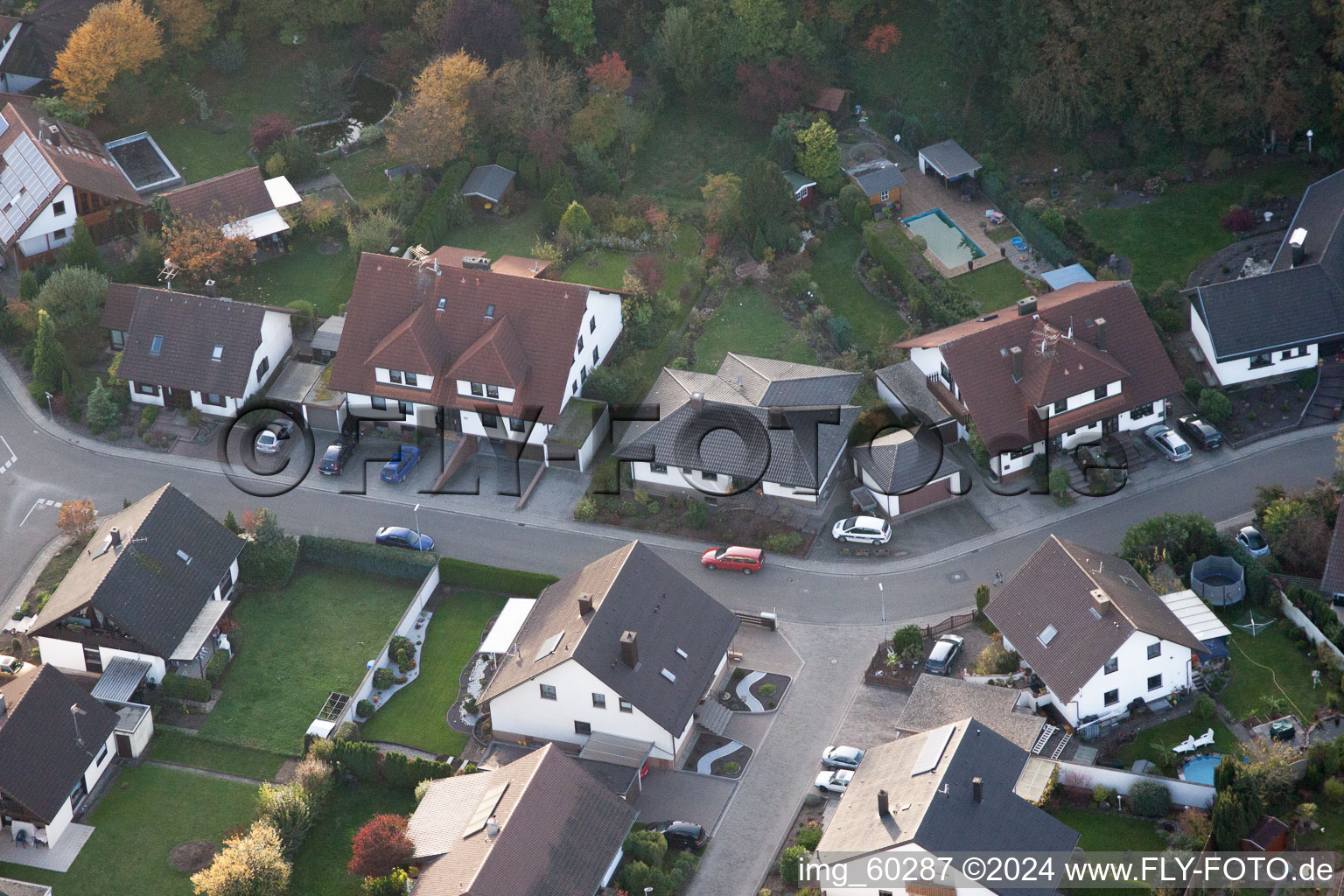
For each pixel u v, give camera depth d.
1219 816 81.12
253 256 129.75
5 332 121.44
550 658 90.50
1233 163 132.75
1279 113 129.12
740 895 83.62
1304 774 85.94
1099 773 85.94
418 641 100.62
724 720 94.25
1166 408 114.62
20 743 87.25
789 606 102.00
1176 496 107.94
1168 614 93.25
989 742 82.69
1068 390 109.31
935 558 105.00
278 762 92.62
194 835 88.25
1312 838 83.00
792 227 132.00
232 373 115.31
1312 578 99.75
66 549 106.31
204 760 92.88
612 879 83.62
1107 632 89.06
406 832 84.81
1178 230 128.75
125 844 87.56
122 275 123.44
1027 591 94.31
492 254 131.62
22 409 117.75
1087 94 132.88
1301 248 117.81
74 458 113.88
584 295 113.38
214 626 98.56
